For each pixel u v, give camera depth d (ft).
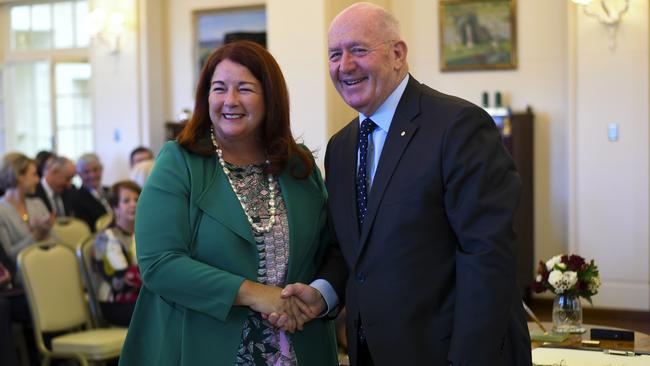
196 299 7.50
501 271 7.06
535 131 24.04
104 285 16.42
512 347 7.38
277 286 7.96
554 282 11.14
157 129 29.86
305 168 8.42
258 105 7.98
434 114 7.57
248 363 7.76
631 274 22.61
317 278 8.21
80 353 15.34
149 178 7.89
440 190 7.41
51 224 19.90
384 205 7.55
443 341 7.42
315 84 23.13
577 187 22.94
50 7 32.27
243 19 28.55
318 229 8.35
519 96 24.16
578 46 22.63
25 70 32.86
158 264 7.51
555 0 23.67
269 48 23.76
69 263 16.43
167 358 7.77
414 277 7.45
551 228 24.07
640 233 22.45
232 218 7.80
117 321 16.29
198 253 7.73
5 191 19.80
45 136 32.68
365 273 7.68
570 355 9.91
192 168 7.88
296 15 23.31
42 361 15.80
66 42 32.12
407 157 7.54
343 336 13.78
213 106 7.91
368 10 7.70
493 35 24.22
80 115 31.63
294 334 8.00
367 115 7.97
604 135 22.58
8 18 33.01
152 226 7.61
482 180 7.23
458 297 7.23
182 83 29.78
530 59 23.99
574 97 22.77
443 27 24.67
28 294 15.71
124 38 29.81
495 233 7.11
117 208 16.58
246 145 8.25
